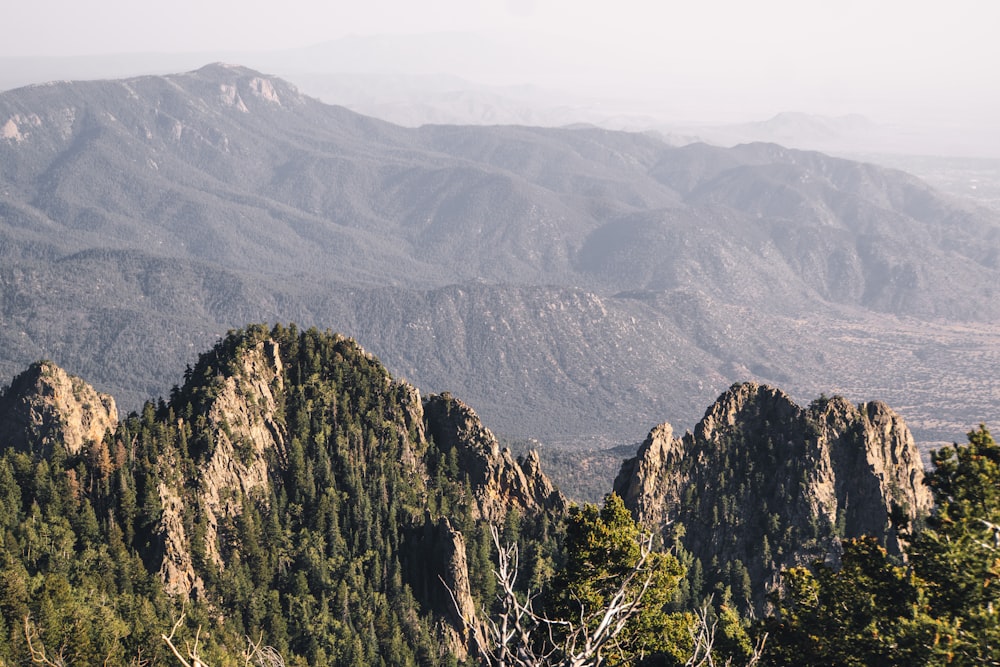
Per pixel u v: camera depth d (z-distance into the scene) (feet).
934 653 187.32
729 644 235.20
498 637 120.26
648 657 225.35
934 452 216.54
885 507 524.11
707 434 570.05
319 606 510.58
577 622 202.90
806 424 554.87
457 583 508.12
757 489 543.80
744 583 490.49
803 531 522.88
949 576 200.75
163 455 532.32
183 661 119.24
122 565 469.16
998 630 183.73
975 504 200.13
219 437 555.28
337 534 552.00
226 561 517.14
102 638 369.91
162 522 495.41
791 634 223.10
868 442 542.98
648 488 549.13
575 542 244.63
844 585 223.92
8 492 506.89
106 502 510.58
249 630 483.51
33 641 345.31
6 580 376.89
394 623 499.51
